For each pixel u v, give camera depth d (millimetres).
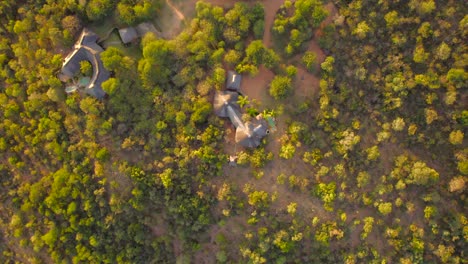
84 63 66000
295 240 67250
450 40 63281
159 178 66625
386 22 64875
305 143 66750
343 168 66688
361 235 68375
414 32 64562
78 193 68250
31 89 67312
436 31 63281
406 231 68062
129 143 66062
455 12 63094
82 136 67938
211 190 67562
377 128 67500
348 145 65500
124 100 65750
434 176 64438
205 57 65062
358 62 66250
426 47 64812
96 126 65875
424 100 65250
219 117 66062
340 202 67562
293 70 66000
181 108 65438
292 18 65500
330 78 66875
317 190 66062
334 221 67812
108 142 67375
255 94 67938
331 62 65938
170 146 66625
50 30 66375
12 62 68000
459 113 64000
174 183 67188
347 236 68500
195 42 65188
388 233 67500
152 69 64125
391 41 65438
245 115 65312
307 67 67000
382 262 67375
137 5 66562
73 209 68375
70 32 67500
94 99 65875
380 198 67875
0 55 68438
